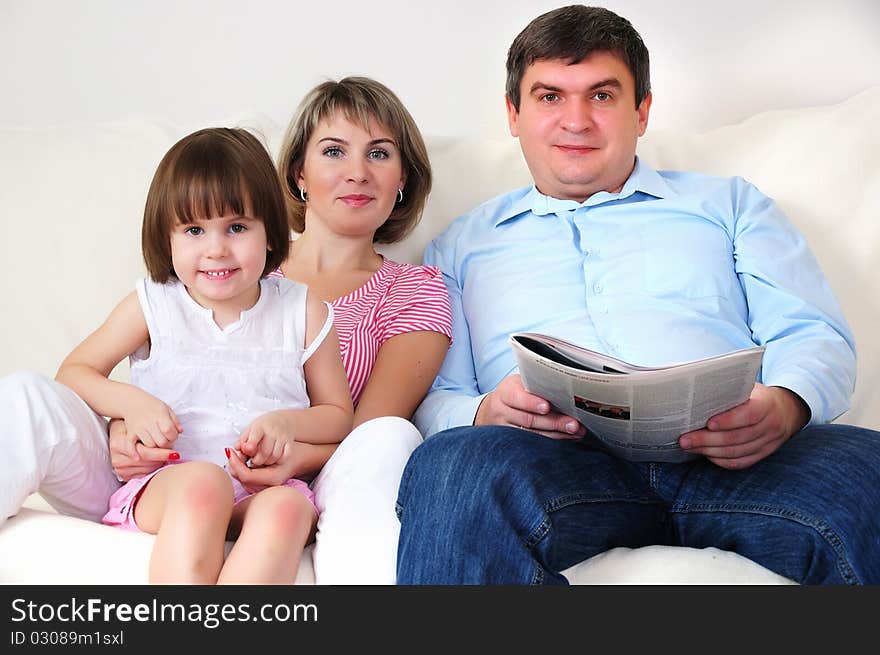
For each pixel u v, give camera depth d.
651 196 1.63
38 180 1.62
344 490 1.15
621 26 1.60
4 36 2.00
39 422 1.13
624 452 1.17
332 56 2.10
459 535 1.02
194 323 1.32
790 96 2.16
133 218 1.62
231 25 2.06
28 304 1.55
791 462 1.13
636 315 1.49
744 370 1.04
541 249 1.61
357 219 1.60
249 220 1.28
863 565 1.05
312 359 1.37
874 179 1.71
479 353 1.58
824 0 2.14
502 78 2.13
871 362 1.62
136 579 1.05
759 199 1.63
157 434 1.21
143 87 2.05
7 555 1.06
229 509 1.12
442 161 1.81
